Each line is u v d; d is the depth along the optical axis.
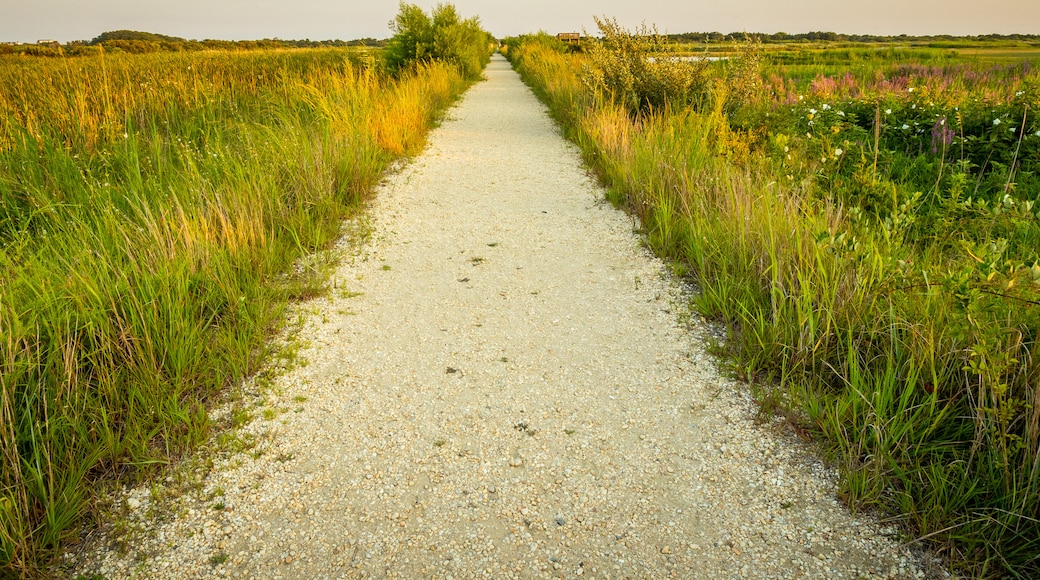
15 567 2.38
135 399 3.27
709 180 6.09
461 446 3.19
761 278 4.37
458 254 5.80
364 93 10.69
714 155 7.16
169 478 2.93
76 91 9.01
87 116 8.01
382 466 3.04
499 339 4.27
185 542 2.59
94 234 4.53
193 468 2.99
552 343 4.21
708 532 2.65
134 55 22.59
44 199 5.29
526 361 3.98
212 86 11.17
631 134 8.79
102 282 3.70
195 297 4.17
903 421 2.99
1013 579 2.37
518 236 6.28
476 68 26.58
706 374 3.78
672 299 4.80
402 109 10.96
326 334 4.30
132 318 3.52
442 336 4.30
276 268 5.09
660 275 5.24
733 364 3.81
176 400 3.22
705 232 5.23
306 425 3.34
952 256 4.52
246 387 3.65
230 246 4.79
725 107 10.77
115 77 11.24
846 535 2.61
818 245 3.97
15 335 3.06
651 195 6.56
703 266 4.88
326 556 2.52
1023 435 2.78
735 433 3.26
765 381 3.66
